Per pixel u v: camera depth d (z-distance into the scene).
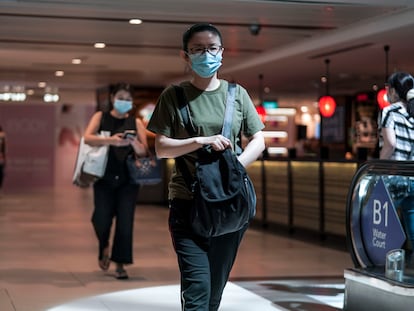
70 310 5.41
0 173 20.94
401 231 5.05
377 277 4.86
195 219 3.37
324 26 8.98
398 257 4.86
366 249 5.35
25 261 7.74
